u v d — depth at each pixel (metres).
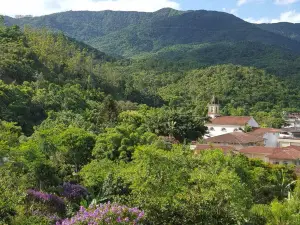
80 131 38.53
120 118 68.81
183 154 23.94
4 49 97.88
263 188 35.78
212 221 15.96
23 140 39.09
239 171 29.91
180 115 65.31
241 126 76.38
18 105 67.06
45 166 25.25
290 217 21.06
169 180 18.50
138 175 19.03
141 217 13.57
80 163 36.62
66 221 13.59
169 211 16.06
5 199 15.77
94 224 12.77
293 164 45.50
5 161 24.11
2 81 77.38
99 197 24.36
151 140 43.16
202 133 67.44
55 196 21.23
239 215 17.50
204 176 18.17
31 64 98.06
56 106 76.31
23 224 14.89
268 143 70.62
